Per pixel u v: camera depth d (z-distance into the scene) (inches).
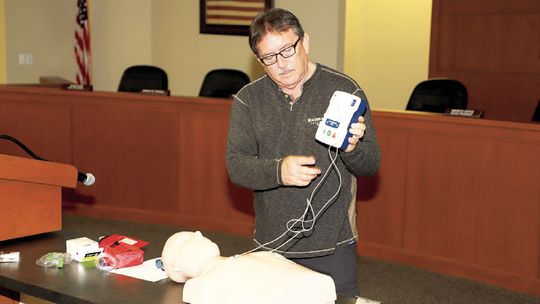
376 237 165.3
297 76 78.0
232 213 184.1
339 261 84.0
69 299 68.7
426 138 155.7
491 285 150.2
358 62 301.6
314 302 63.2
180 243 72.0
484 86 239.9
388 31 293.6
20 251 83.3
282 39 75.9
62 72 292.8
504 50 235.1
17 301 91.0
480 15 238.2
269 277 63.1
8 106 201.6
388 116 159.0
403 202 160.6
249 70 259.6
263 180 78.2
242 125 84.7
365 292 147.9
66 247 82.9
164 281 73.1
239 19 258.5
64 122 197.5
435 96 181.3
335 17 239.3
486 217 149.6
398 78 294.2
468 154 150.5
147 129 189.9
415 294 147.1
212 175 184.9
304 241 83.4
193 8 269.6
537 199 142.6
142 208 194.2
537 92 230.7
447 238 155.4
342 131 74.6
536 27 228.5
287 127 82.3
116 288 70.8
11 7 278.4
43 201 88.4
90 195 199.2
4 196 84.4
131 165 193.2
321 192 82.2
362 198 165.8
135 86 224.8
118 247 79.8
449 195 154.0
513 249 146.6
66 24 291.6
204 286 64.3
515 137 143.7
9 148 203.2
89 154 196.7
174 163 188.7
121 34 284.8
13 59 280.7
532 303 142.1
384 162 161.6
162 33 277.7
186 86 275.0
